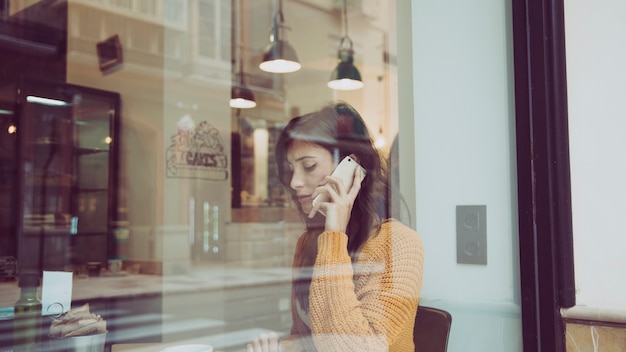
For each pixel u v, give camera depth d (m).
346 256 0.97
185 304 3.10
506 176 0.99
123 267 3.34
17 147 3.28
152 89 3.74
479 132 1.04
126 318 2.83
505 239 0.99
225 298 2.94
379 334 0.89
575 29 0.93
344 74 3.60
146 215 3.56
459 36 1.08
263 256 3.19
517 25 0.94
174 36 3.85
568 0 0.94
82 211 3.42
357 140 1.08
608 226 0.89
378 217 1.03
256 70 4.22
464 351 1.02
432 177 1.10
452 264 1.05
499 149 1.01
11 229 3.13
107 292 2.87
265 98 4.20
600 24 0.91
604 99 0.90
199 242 3.67
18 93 3.34
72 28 3.53
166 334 2.75
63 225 3.32
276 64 4.24
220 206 3.79
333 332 0.90
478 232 1.02
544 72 0.91
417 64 1.15
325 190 1.05
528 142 0.92
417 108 1.13
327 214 1.02
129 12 3.70
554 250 0.89
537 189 0.90
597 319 0.86
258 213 3.49
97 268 3.22
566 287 0.88
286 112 4.16
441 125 1.09
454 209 1.06
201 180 3.82
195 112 3.90
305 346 0.98
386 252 0.97
